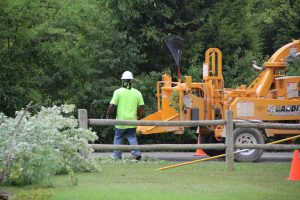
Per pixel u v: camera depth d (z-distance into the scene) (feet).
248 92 141.49
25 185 92.38
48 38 169.07
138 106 134.72
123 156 140.46
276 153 161.99
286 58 143.43
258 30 207.82
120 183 95.35
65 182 94.48
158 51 185.37
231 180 99.71
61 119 102.17
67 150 101.50
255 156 132.46
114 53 177.68
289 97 142.51
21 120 92.79
